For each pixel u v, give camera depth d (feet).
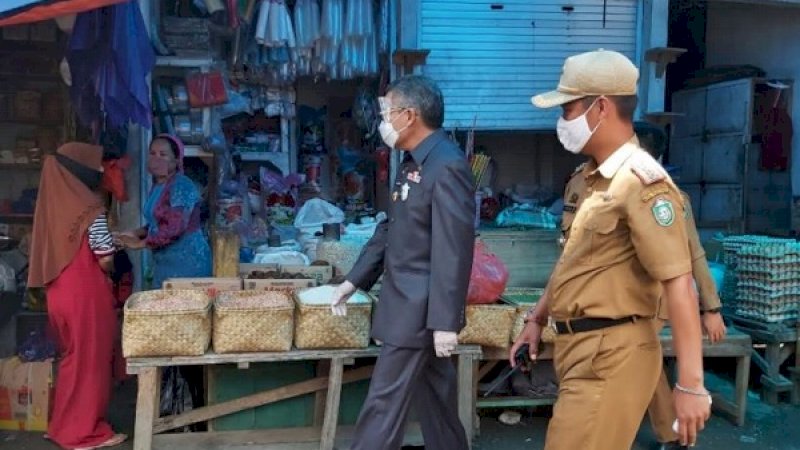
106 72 11.56
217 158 16.63
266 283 12.01
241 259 14.90
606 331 6.81
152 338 9.95
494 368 13.21
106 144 15.05
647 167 6.50
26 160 17.03
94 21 11.30
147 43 12.05
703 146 22.13
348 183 19.34
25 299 15.43
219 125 16.89
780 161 21.13
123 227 15.67
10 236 16.85
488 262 11.35
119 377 14.07
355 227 16.30
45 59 16.87
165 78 16.63
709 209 21.94
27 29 16.74
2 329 15.06
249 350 10.29
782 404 13.80
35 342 12.80
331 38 16.94
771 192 21.18
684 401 6.11
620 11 18.26
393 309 9.07
